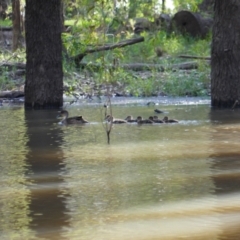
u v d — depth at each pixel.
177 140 12.97
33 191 8.85
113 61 20.42
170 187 9.01
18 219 7.59
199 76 24.41
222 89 19.34
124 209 7.97
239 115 17.28
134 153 11.52
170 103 20.81
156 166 10.41
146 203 8.20
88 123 15.80
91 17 16.17
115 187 9.04
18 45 31.52
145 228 7.24
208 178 9.54
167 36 34.50
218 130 14.37
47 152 11.70
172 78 23.98
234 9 19.20
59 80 19.66
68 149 12.01
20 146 12.39
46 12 19.36
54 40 19.50
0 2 42.41
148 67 26.27
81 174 9.86
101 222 7.46
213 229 7.20
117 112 18.17
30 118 16.97
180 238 6.92
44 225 7.39
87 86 23.44
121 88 23.58
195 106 19.89
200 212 7.81
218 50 19.33
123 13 17.23
